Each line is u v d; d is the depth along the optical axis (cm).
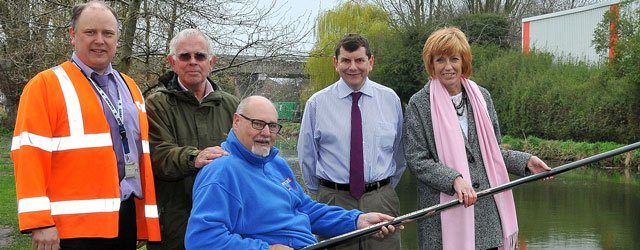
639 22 2089
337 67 461
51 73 354
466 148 434
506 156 454
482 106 439
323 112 464
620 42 2095
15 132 341
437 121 433
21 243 759
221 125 412
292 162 1195
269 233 331
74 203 346
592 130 2208
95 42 361
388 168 459
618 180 1597
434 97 438
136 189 373
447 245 425
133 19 714
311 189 476
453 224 426
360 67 452
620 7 2228
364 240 452
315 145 468
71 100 352
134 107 380
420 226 450
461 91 446
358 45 454
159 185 406
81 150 350
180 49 399
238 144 333
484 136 435
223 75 837
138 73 815
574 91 2319
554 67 2675
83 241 349
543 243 896
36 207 329
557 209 1180
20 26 803
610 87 2141
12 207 1014
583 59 2838
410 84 3033
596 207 1194
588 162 399
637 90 2031
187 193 402
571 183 1549
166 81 419
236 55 779
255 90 866
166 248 405
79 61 365
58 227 344
